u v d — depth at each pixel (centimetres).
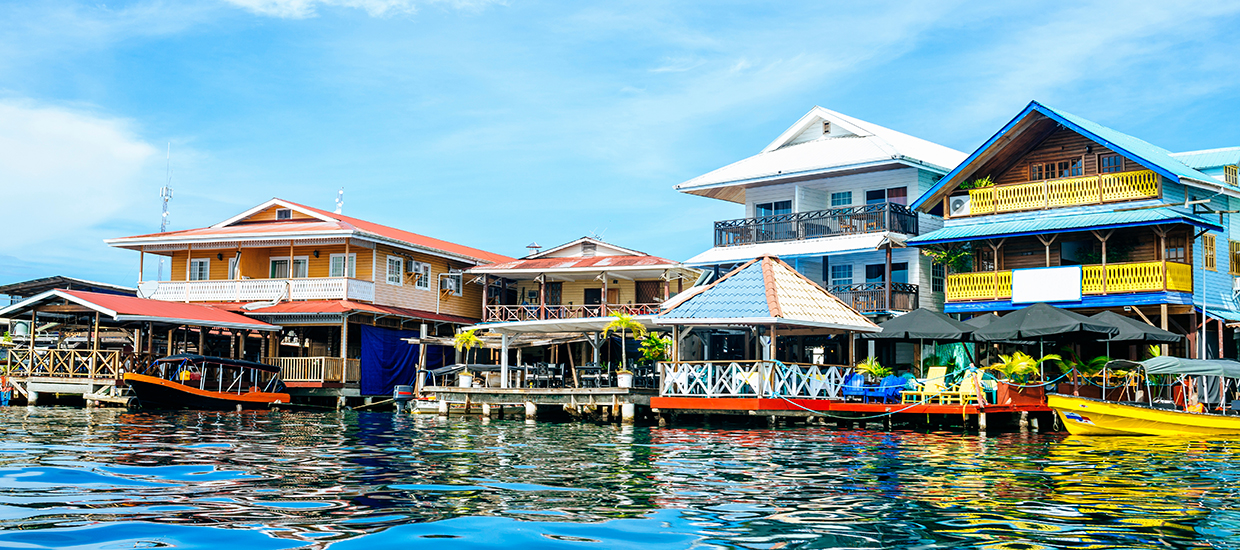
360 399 3734
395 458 1619
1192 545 947
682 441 2069
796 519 1053
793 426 2602
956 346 3331
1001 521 1054
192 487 1216
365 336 3797
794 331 2952
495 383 3531
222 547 874
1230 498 1229
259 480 1292
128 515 1016
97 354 3309
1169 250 3066
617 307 3869
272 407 3491
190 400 3228
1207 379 2912
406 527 973
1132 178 3062
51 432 2095
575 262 3878
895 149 3581
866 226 3538
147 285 4159
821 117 4056
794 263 3766
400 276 4178
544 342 3544
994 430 2453
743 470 1494
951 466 1568
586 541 927
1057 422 2548
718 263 3769
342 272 4109
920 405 2512
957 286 3238
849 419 2706
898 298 3438
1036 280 3067
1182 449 1912
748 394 2614
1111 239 3150
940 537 970
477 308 4631
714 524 1021
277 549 870
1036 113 3209
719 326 3022
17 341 4009
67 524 966
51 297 3388
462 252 4600
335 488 1228
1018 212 3269
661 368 2741
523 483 1309
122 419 2612
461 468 1480
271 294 3966
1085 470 1521
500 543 909
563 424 2733
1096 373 2711
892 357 3481
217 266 4234
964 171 3375
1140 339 2573
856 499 1196
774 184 3909
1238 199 3353
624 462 1602
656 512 1089
